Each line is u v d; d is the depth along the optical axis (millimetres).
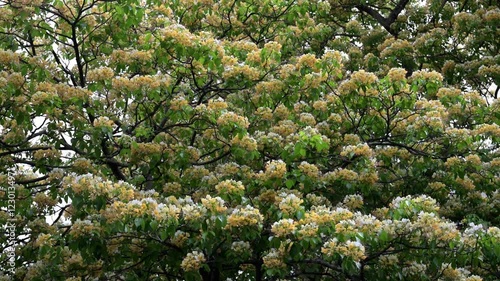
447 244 5801
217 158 7871
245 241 6496
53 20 8664
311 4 11523
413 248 5949
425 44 11953
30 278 6914
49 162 8023
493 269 8195
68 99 7406
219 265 6684
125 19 8570
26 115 7305
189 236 6285
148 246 6434
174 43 7402
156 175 8141
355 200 7410
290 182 6895
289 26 11242
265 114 8156
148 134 7953
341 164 8281
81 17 8359
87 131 7344
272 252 6148
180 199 6434
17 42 8797
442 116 8781
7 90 7008
